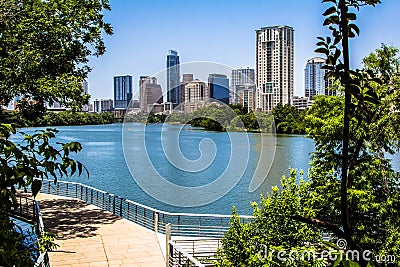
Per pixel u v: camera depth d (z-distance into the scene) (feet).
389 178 42.98
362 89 6.40
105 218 52.47
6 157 8.45
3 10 50.57
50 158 9.50
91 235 45.03
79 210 56.54
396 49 36.01
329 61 6.34
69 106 52.54
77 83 50.85
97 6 57.62
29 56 48.44
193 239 43.29
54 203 60.59
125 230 47.16
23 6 53.67
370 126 36.78
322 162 44.91
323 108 46.11
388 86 36.17
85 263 36.96
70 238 44.01
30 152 9.50
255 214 36.01
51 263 36.88
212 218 67.62
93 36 56.95
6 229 9.32
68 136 258.98
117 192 93.56
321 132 45.34
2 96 50.90
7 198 8.07
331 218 41.52
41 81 49.34
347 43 6.24
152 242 43.01
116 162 140.87
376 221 41.37
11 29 50.60
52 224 49.32
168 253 35.35
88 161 143.23
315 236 35.29
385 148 41.57
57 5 54.13
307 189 42.52
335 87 42.34
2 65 48.67
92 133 294.05
